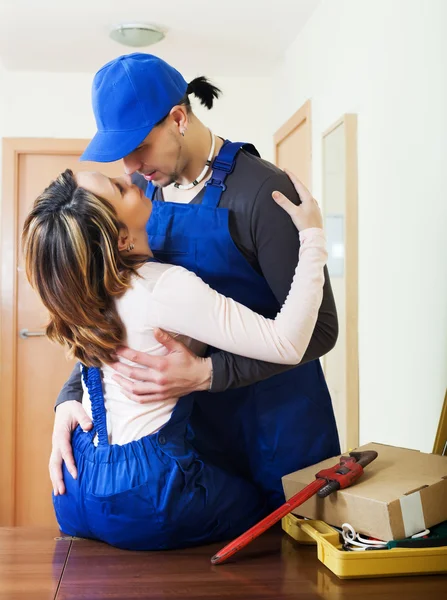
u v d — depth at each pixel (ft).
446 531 4.97
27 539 5.47
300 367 5.74
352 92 10.03
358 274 9.79
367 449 5.98
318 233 4.95
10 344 15.87
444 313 7.20
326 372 11.32
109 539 5.15
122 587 4.57
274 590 4.52
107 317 4.89
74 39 13.53
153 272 4.86
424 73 7.59
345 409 9.93
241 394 5.66
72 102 15.81
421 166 7.70
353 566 4.66
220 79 15.94
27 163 15.98
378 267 9.03
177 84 5.19
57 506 5.41
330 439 5.80
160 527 4.97
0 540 5.47
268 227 5.06
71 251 4.69
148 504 4.91
